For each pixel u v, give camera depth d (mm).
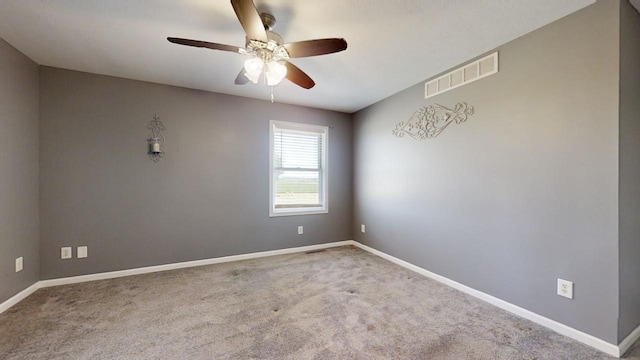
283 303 2336
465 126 2568
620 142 1641
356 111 4312
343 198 4375
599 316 1718
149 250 3102
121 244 2971
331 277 2951
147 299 2398
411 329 1937
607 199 1683
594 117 1732
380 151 3771
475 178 2479
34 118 2570
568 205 1858
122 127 2969
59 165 2713
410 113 3236
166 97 3168
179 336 1846
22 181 2410
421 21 1928
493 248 2328
